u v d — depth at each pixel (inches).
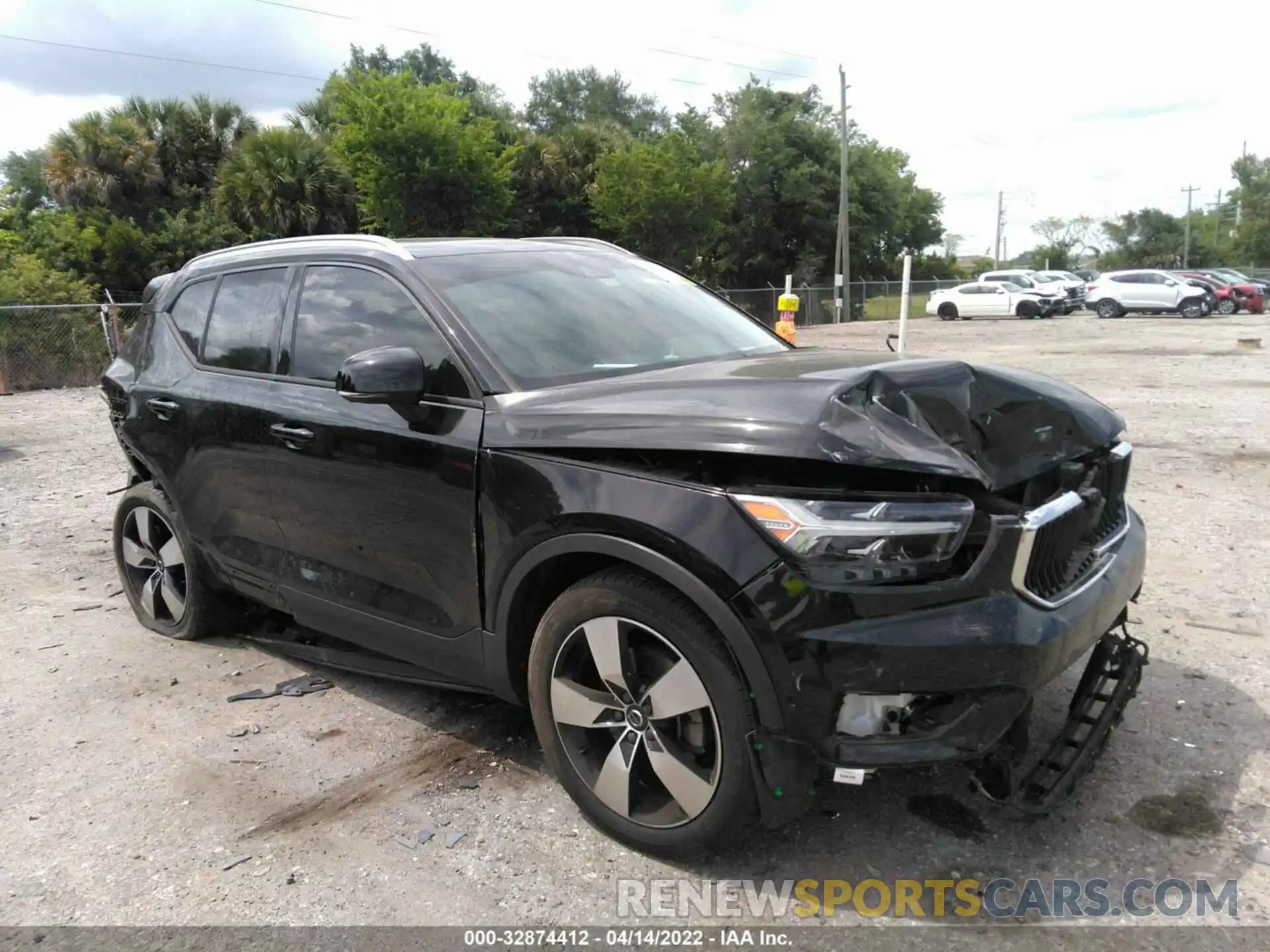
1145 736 131.6
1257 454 320.5
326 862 111.0
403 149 1143.6
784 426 92.7
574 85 2632.9
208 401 156.0
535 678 113.6
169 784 129.7
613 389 113.8
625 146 1493.6
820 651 90.2
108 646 181.2
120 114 1227.2
